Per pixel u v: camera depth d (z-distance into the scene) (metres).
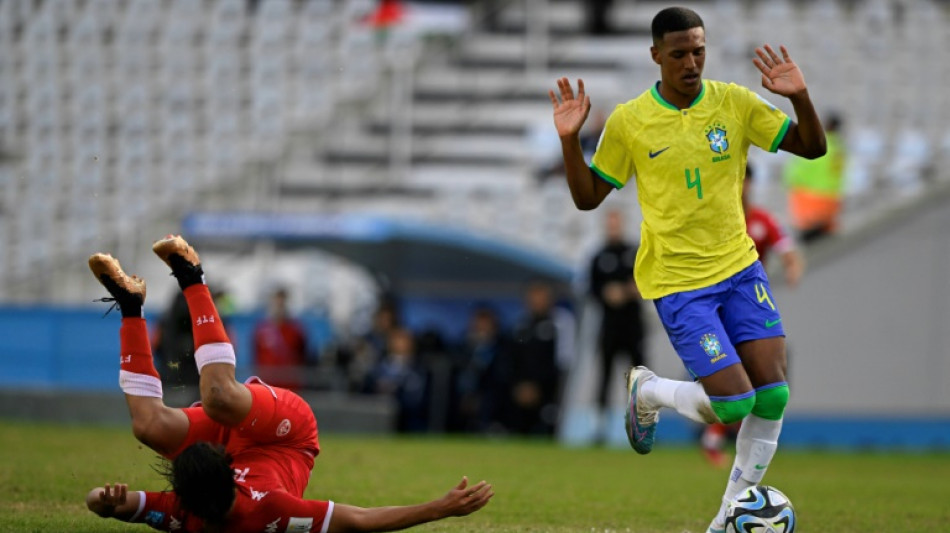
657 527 25.53
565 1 88.94
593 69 84.19
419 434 56.19
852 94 75.88
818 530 25.80
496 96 82.44
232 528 19.22
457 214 70.38
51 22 82.12
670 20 21.77
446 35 85.75
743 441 22.11
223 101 80.75
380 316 57.31
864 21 77.62
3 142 80.12
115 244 75.94
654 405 23.67
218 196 77.44
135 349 20.27
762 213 39.81
